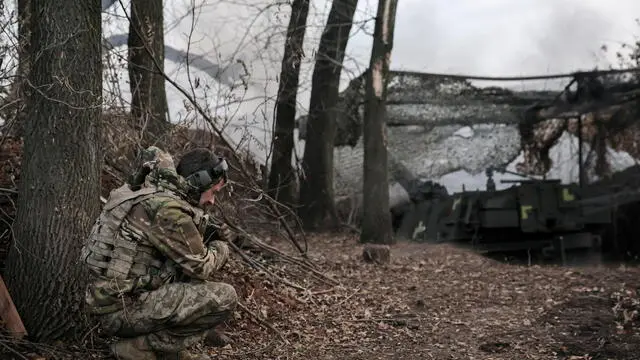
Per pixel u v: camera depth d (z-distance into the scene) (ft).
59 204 15.71
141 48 24.22
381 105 41.16
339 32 43.68
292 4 35.37
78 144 15.94
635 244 43.65
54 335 15.74
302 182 47.01
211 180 13.06
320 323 21.63
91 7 16.15
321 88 46.83
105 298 12.41
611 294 26.50
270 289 23.40
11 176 19.83
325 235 44.73
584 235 42.60
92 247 12.59
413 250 38.68
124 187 13.12
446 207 45.75
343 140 50.49
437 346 20.15
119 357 12.98
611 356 19.17
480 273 31.53
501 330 21.95
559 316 23.58
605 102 47.21
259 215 31.35
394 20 41.39
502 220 42.34
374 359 18.66
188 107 24.04
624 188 43.96
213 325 13.29
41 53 15.79
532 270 32.65
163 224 12.39
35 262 15.67
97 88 16.38
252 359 17.78
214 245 13.55
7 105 19.54
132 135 23.34
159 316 12.60
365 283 27.94
